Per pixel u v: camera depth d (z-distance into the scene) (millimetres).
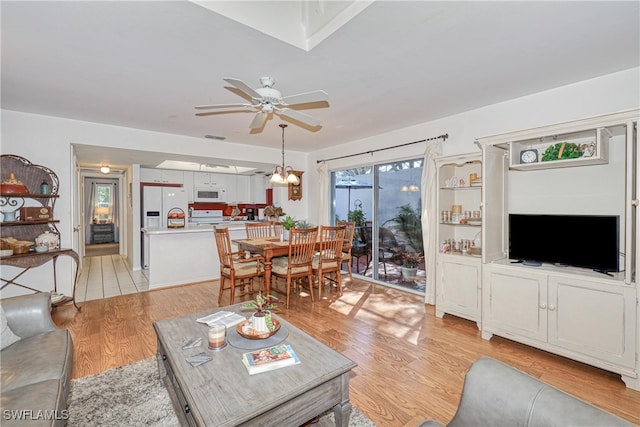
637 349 2082
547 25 1899
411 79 2699
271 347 1770
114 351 2639
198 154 4941
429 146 3906
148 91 2957
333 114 3699
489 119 3400
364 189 5223
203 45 2111
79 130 3934
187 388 1410
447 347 2719
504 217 3180
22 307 1958
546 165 2727
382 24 1872
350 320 3336
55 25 1865
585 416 938
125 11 1732
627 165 2133
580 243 2451
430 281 3848
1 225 3305
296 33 2127
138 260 5918
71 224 3900
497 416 1102
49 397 1369
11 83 2760
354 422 1802
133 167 5898
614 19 1841
